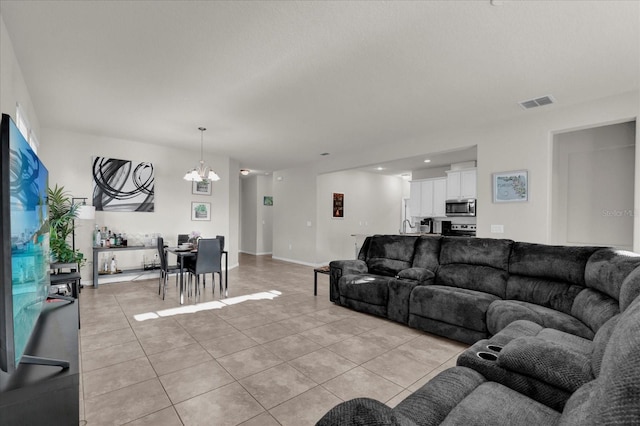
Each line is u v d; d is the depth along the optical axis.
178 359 2.50
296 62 2.77
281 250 8.60
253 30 2.30
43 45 2.49
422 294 3.14
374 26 2.26
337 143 5.66
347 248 8.24
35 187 1.61
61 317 1.97
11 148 1.19
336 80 3.12
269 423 1.75
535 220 3.95
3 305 1.15
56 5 2.03
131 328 3.19
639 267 1.48
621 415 0.50
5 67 2.27
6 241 1.15
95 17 2.15
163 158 5.93
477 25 2.23
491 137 4.37
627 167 3.80
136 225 5.60
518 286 2.86
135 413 1.81
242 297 4.51
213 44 2.49
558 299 2.54
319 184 7.61
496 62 2.76
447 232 7.46
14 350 1.17
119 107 3.86
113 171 5.34
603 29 2.26
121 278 5.50
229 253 7.07
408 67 2.85
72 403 1.25
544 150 3.91
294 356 2.59
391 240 4.25
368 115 4.13
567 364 1.27
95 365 2.39
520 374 1.36
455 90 3.34
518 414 1.16
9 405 1.12
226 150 6.27
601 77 3.01
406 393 2.05
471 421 1.11
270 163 7.70
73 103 3.72
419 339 2.99
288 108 3.89
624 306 1.42
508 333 1.91
